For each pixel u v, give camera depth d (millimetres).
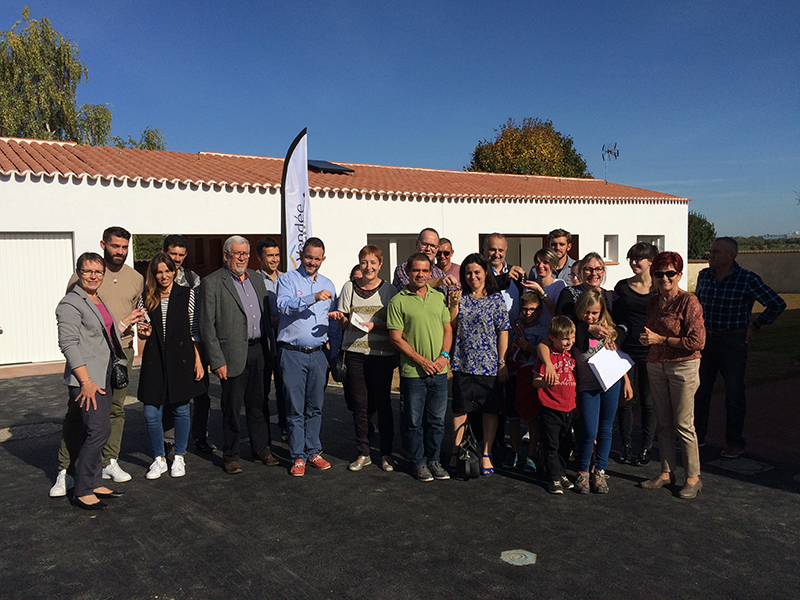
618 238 20719
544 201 18656
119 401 4617
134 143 29219
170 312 4648
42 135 22828
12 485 4594
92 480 4086
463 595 2969
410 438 4633
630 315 4844
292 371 4738
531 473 4812
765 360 9273
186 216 12375
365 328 4672
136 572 3221
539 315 4766
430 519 3895
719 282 5082
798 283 29078
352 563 3303
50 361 11039
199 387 4766
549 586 3049
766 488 4402
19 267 10766
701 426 5352
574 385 4324
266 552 3441
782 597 2943
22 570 3248
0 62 22406
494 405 4633
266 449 5051
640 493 4332
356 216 14945
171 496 4328
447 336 4656
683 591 2998
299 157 7488
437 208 16375
